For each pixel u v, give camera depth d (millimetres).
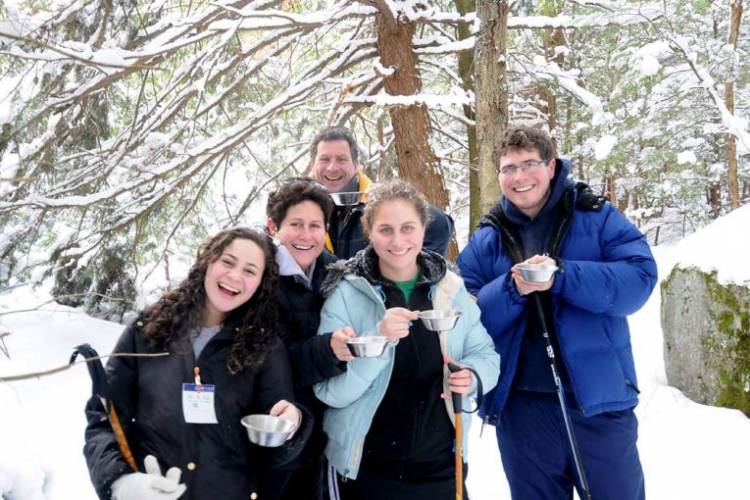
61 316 6445
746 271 4270
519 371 2625
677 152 9789
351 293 2365
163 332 2043
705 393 4445
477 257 2783
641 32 7410
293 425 1939
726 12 9961
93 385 1952
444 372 2332
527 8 8328
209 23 6184
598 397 2443
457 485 2252
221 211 9383
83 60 1979
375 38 7602
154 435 2010
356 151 3900
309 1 8641
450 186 12102
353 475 2254
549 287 2422
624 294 2406
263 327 2127
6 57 5348
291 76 8688
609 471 2500
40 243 7281
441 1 9336
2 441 3621
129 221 6637
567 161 2604
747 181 13281
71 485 3596
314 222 2602
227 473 2035
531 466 2609
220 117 8250
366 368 2191
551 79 7535
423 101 6738
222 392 2043
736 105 10648
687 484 3490
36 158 5965
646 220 13625
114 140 6672
